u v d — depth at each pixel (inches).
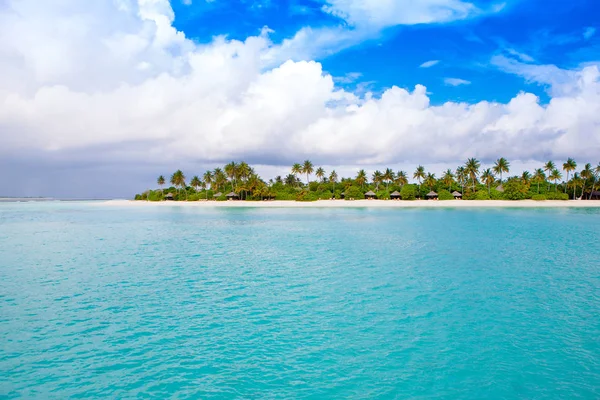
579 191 5733.3
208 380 526.3
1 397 482.6
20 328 706.2
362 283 1014.4
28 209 5388.8
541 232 2091.5
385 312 785.6
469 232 2111.2
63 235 2175.2
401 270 1167.6
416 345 630.5
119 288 980.6
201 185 7495.1
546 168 5792.3
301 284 1009.5
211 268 1219.9
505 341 644.1
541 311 789.2
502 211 3922.2
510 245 1638.8
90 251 1576.0
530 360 579.8
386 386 511.2
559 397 486.6
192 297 896.9
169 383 518.9
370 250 1537.9
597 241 1749.5
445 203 5177.2
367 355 597.0
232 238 1972.2
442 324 719.7
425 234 2038.6
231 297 895.1
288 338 659.4
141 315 776.3
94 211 4778.5
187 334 678.5
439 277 1076.5
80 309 813.2
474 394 493.4
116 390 501.7
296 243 1758.1
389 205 5103.3
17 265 1284.4
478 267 1205.1
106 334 678.5
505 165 5644.7
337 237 1958.7
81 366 564.1
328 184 6673.2
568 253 1441.9
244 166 6373.0
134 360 582.2
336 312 788.0
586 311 788.6
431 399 483.2
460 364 568.1
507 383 517.7
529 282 1016.9
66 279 1079.0
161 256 1444.4
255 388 506.9
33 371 549.0
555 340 647.1
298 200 5895.7
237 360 582.2
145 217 3607.3
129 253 1523.1
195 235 2129.7
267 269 1198.9
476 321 733.9
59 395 489.7
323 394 492.7
